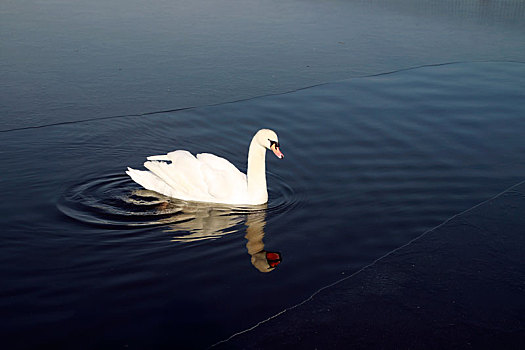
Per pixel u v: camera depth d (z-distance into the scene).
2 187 7.54
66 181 7.75
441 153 8.84
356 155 8.73
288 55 13.18
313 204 7.35
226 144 9.05
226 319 5.21
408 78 12.07
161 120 9.81
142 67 12.15
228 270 5.91
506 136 9.48
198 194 7.26
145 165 7.48
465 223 6.95
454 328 5.22
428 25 15.75
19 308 5.27
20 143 8.82
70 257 6.06
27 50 12.91
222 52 13.21
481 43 14.36
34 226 6.64
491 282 5.88
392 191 7.71
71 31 14.38
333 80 11.84
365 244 6.49
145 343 4.86
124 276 5.77
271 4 17.64
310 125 9.77
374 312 5.39
